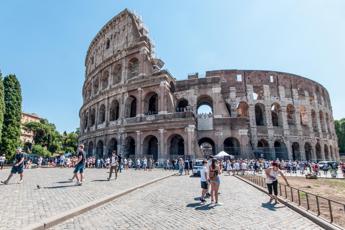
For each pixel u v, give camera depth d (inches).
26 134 4195.4
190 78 2377.0
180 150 2080.5
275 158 2287.2
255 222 385.4
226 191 738.2
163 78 1964.8
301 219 410.6
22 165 732.0
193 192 691.4
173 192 688.4
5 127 2207.2
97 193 577.9
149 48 2285.9
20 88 2421.3
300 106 2600.9
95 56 2881.4
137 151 1918.1
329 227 346.3
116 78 2393.0
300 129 2516.0
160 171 1526.8
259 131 2345.0
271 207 504.7
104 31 2731.3
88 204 446.6
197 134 2058.3
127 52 2239.2
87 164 1979.6
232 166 1628.9
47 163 2299.5
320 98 2898.6
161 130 1857.8
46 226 324.8
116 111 2349.9
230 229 345.7
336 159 2997.0
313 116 2753.4
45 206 422.9
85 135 2549.2
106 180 879.7
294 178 1268.5
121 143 2018.9
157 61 2288.4
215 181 531.2
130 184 777.6
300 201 535.8
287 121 2470.5
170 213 431.5
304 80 2743.6
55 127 4606.3
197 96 2203.5
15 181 773.3
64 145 4564.5
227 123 2054.6
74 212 392.2
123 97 2162.9
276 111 2637.8
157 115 1908.2
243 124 2047.2
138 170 1615.4
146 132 1926.7
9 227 303.7
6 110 2252.7
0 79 2016.5
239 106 2628.0
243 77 2511.1
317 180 1147.3
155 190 722.2
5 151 2156.7
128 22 2407.7
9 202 446.9
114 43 2546.8
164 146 1830.7
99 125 2345.0
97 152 2272.4
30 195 522.0
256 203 545.6
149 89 2022.6
